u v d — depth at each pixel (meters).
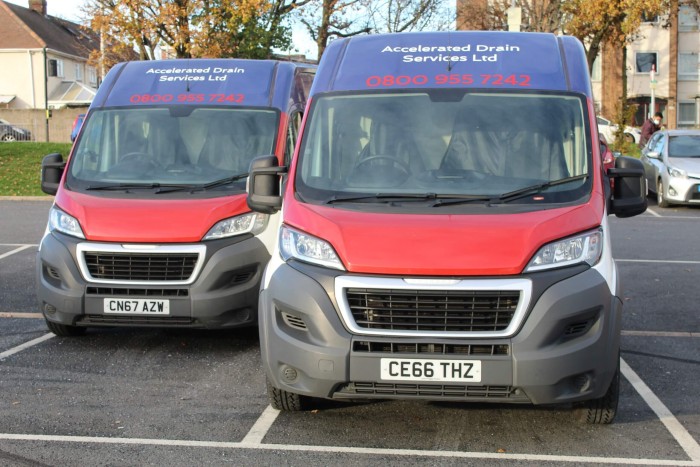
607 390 5.59
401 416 6.08
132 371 7.25
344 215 5.66
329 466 5.14
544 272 5.31
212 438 5.62
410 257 5.29
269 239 7.78
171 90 9.16
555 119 6.21
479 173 6.00
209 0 30.36
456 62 6.65
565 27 38.66
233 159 8.55
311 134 6.31
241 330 8.77
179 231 7.55
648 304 9.98
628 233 15.88
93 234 7.61
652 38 58.78
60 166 8.59
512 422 5.96
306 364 5.30
